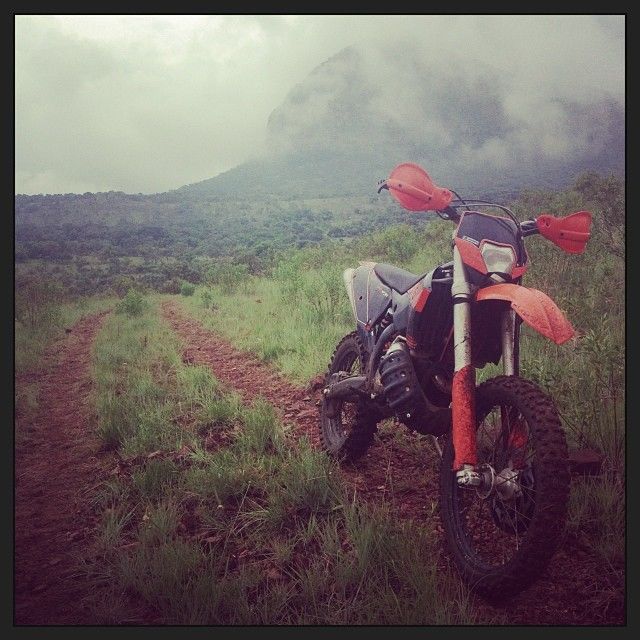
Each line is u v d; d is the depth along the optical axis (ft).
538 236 25.20
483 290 9.71
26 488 13.62
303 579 9.07
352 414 14.39
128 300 50.21
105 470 14.14
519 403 8.96
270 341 25.13
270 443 14.57
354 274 13.85
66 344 33.86
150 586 9.22
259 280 62.08
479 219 10.05
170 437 15.31
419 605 8.45
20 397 20.61
